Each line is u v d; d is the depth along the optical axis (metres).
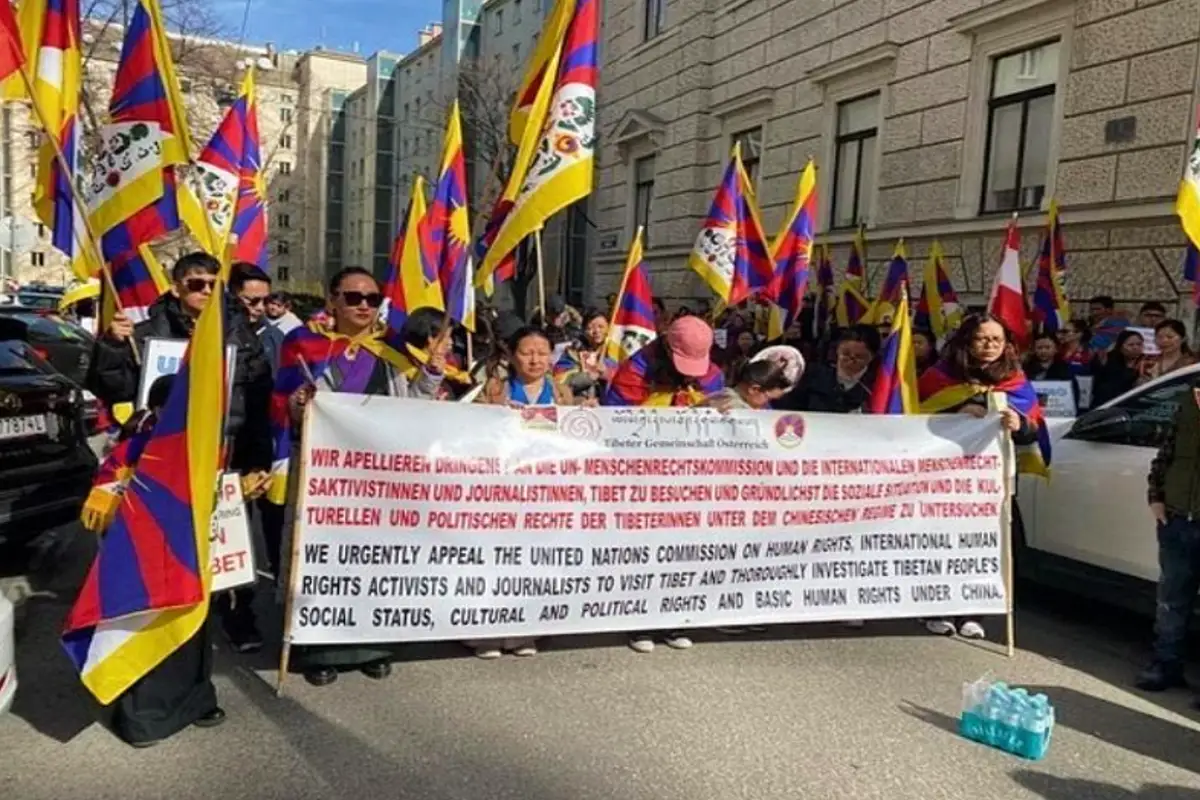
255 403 4.56
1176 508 4.44
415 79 66.06
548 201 4.71
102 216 5.11
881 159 15.19
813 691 4.43
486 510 4.37
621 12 24.61
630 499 4.60
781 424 4.84
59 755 3.56
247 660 4.55
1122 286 11.02
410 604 4.26
